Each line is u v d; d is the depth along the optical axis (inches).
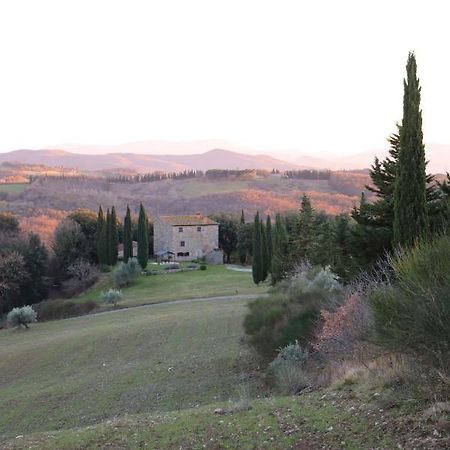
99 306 2009.1
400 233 616.4
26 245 2519.7
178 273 2615.7
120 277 2356.1
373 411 312.2
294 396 423.8
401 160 621.9
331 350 557.6
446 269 249.3
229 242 3385.8
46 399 773.3
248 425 341.4
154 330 1195.3
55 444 364.8
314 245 1503.4
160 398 693.3
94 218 3002.0
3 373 1050.7
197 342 1043.9
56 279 2704.2
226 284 2234.3
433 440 254.1
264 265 2085.4
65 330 1523.1
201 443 322.3
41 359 1104.2
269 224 2250.2
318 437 296.0
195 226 3147.1
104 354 1071.6
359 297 507.8
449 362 259.4
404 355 319.0
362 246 756.6
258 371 725.9
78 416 673.0
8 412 738.2
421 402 295.4
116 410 671.1
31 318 1750.7
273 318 750.5
